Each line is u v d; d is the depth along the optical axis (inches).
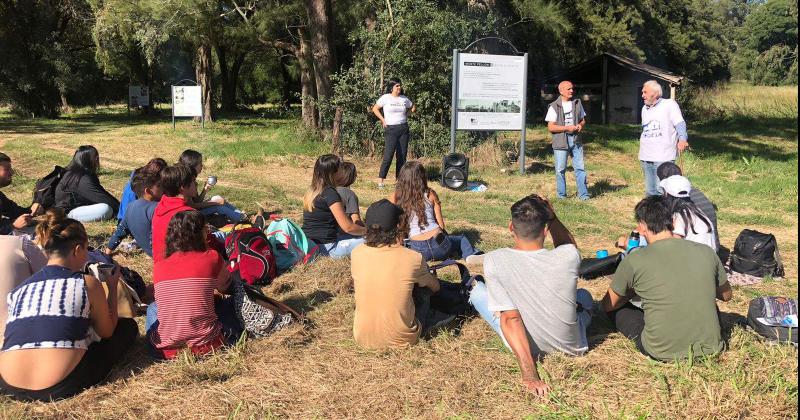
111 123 1037.2
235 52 1283.2
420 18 545.0
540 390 149.3
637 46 1304.1
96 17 908.6
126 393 153.3
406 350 173.0
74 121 1093.1
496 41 637.9
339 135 582.9
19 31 1127.0
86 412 144.7
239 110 1432.1
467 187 437.4
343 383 156.9
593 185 455.2
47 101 1179.3
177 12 725.3
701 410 139.9
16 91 1154.7
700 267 158.9
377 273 169.6
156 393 153.5
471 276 201.3
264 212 351.9
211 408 146.6
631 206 385.1
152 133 810.8
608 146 734.5
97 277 157.2
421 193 251.9
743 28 2655.0
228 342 176.1
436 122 579.5
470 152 543.2
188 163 279.7
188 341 168.1
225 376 161.6
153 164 249.0
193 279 167.3
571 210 367.2
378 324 170.6
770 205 393.4
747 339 169.3
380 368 163.8
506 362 165.6
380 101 437.1
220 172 489.7
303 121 687.1
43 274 152.1
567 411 141.2
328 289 221.5
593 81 1197.1
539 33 1067.9
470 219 342.0
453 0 677.3
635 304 177.9
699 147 719.1
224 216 288.2
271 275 226.5
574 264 158.4
